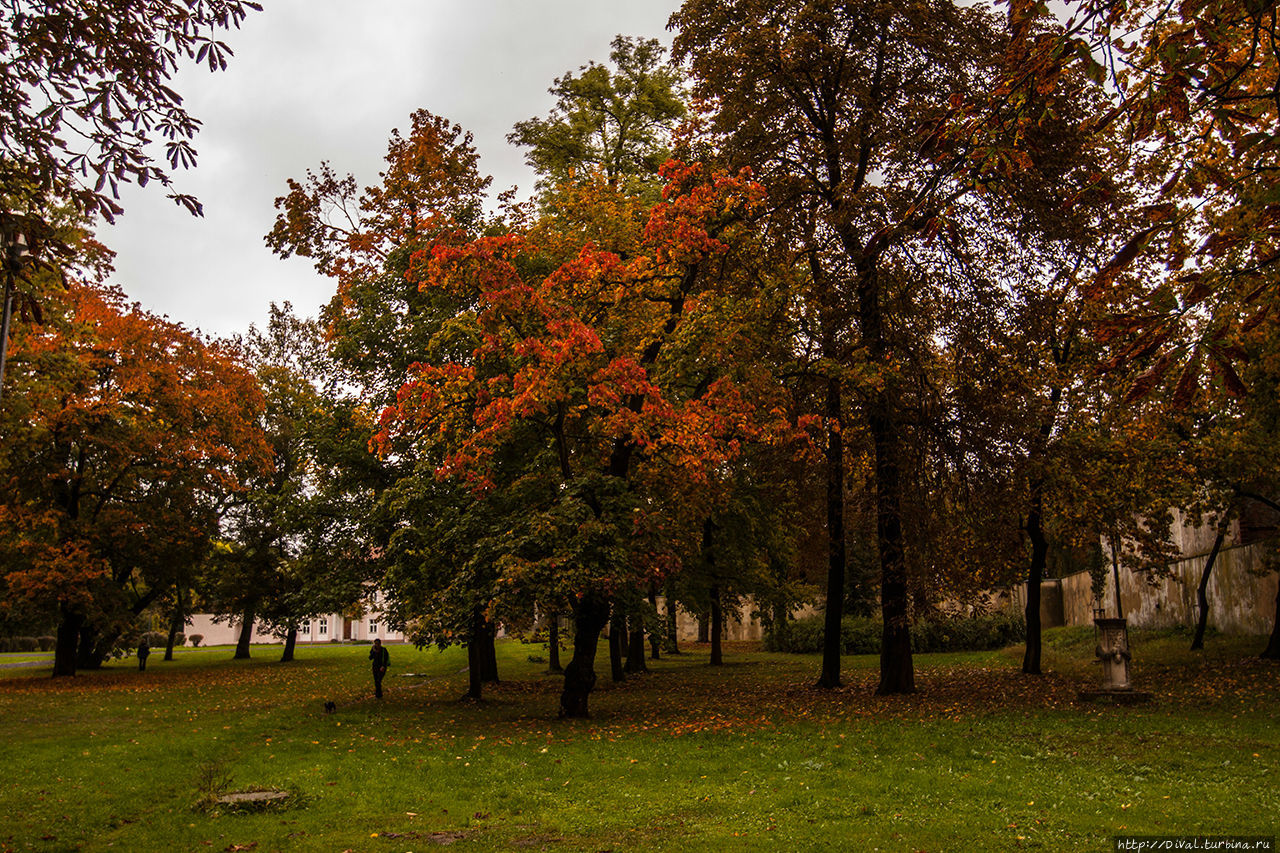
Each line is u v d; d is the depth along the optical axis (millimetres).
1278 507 21469
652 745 13859
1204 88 4453
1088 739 13039
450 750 13820
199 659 46625
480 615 18359
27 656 55094
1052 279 19125
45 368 23516
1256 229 4285
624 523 17281
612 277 19047
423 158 24203
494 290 17719
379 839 8539
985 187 5762
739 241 19875
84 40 8047
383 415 18422
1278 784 9820
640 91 28688
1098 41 4637
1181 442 21812
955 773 10898
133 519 33344
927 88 19578
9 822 9641
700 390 20688
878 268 18109
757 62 20094
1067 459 18859
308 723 17750
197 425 34344
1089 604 39719
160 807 10383
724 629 58344
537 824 9062
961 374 19000
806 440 18750
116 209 8273
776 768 11594
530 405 17000
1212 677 19984
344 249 23844
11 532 31469
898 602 20609
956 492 18688
